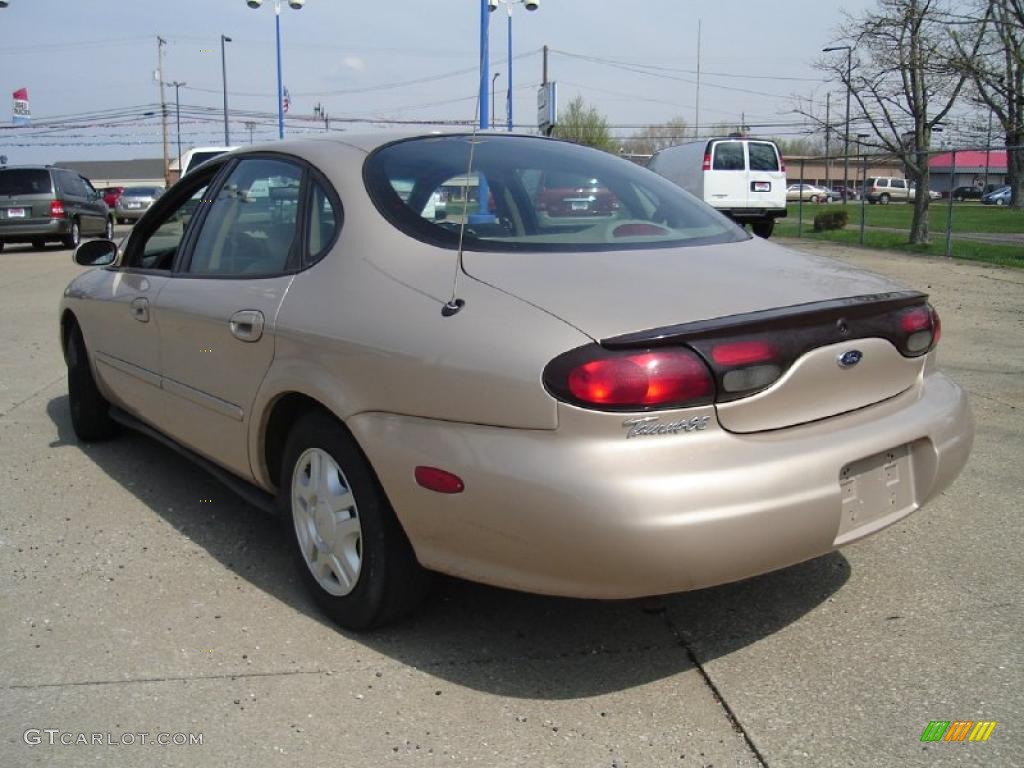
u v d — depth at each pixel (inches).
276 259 138.6
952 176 601.6
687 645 122.0
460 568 108.3
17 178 791.1
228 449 145.6
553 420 98.4
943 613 128.5
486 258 116.0
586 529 96.2
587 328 100.4
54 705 110.0
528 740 102.7
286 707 109.3
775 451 102.8
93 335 192.7
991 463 188.1
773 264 124.3
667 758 99.3
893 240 732.7
